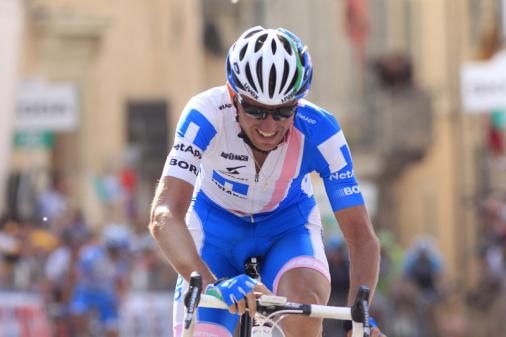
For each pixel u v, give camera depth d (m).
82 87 57.22
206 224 14.52
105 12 57.50
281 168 13.76
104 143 57.31
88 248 36.94
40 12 55.09
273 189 14.02
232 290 11.78
